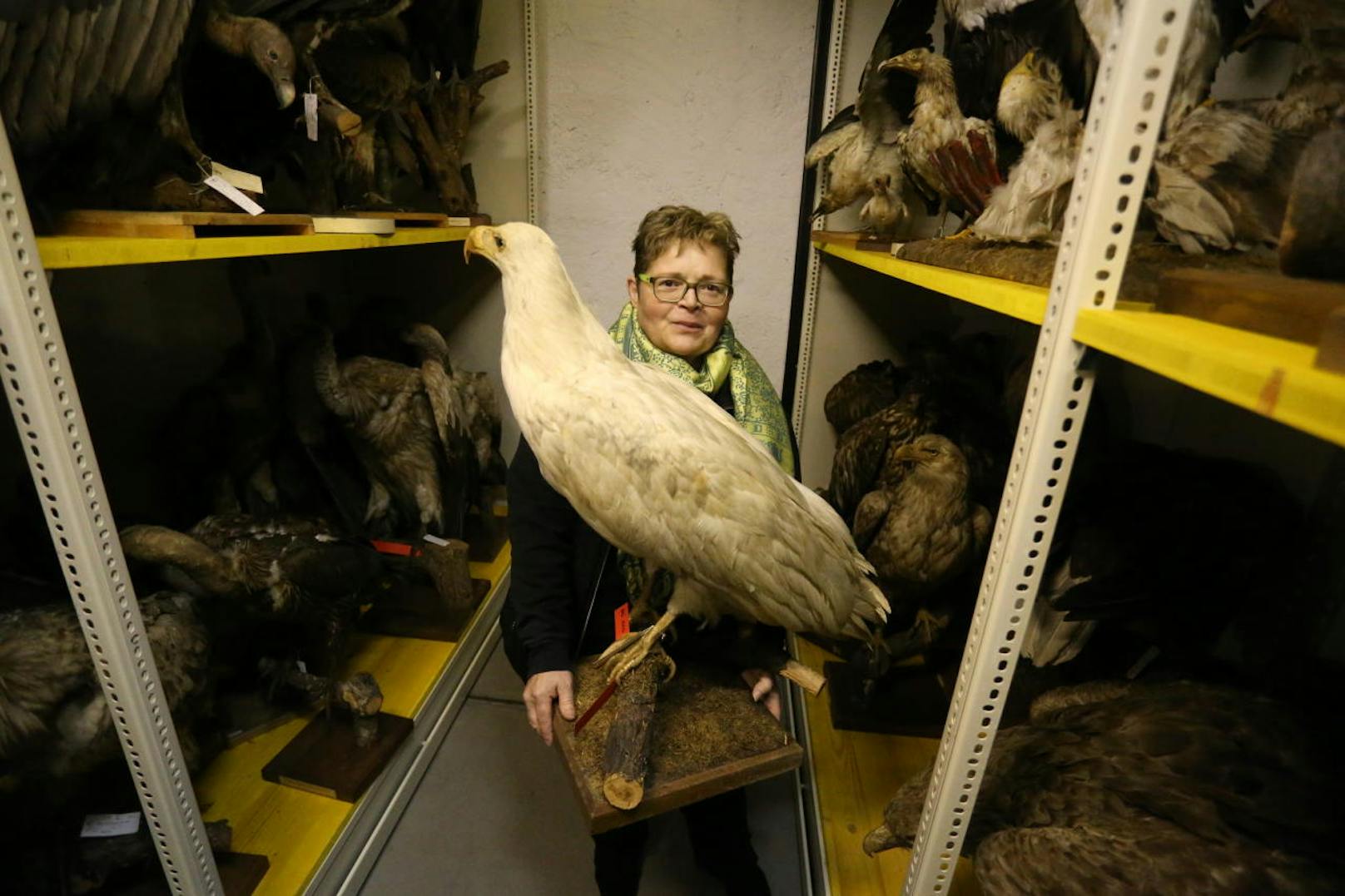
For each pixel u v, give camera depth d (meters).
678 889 1.39
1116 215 0.50
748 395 1.25
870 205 1.51
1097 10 0.81
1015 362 1.62
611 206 2.23
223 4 1.08
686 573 0.91
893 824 0.96
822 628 0.97
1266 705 0.77
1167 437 1.22
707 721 0.96
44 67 0.77
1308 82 0.64
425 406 1.92
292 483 1.77
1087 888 0.64
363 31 1.54
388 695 1.64
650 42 2.04
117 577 0.77
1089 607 0.94
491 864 1.40
